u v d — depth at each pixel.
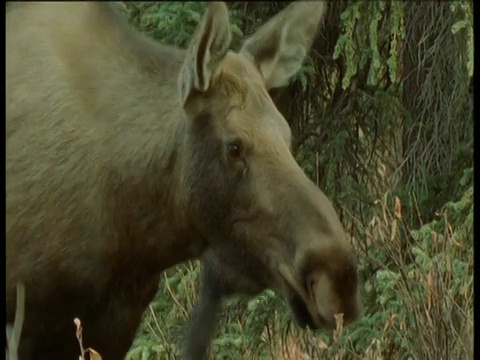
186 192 8.78
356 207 13.05
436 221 11.62
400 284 10.55
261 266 8.52
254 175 8.48
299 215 8.24
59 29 9.23
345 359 11.52
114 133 8.98
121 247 9.04
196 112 8.69
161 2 12.86
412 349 10.17
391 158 13.47
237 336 12.18
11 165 9.00
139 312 9.39
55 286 8.97
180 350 10.27
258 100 8.73
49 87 9.09
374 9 12.19
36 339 9.12
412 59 13.02
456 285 10.45
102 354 9.31
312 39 9.31
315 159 13.19
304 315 8.26
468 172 12.09
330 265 8.03
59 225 8.91
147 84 9.11
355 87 13.26
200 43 8.49
